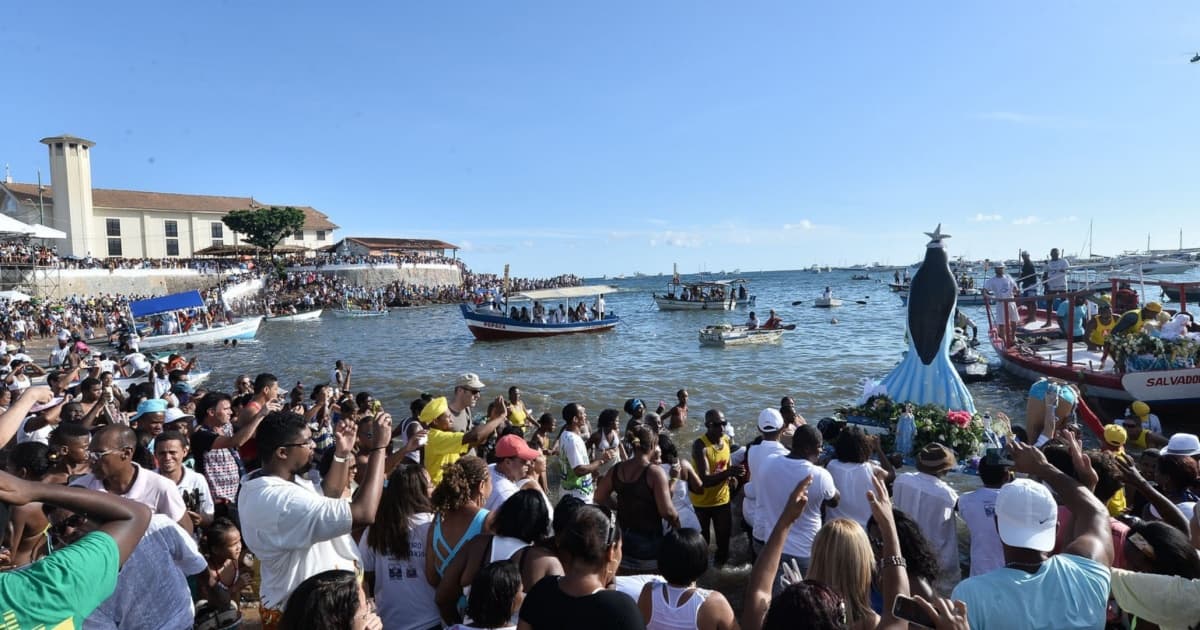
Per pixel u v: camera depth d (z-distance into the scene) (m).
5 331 37.72
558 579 3.11
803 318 49.22
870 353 27.83
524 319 38.56
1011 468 5.08
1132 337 13.70
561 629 2.94
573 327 39.97
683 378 22.34
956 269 71.19
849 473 5.41
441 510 4.08
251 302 62.94
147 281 59.44
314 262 80.81
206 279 64.38
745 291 59.91
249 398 9.79
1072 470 4.96
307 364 29.59
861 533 3.46
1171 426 13.45
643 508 5.51
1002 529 3.30
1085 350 19.23
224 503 6.39
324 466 5.61
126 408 10.49
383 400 20.27
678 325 46.88
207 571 4.47
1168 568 3.49
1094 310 20.66
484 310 40.50
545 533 4.02
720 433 7.12
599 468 7.83
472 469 4.10
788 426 8.71
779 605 2.73
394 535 4.24
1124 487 6.12
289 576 3.55
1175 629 3.23
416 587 4.25
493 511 4.14
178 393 11.67
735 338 31.67
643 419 8.61
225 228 82.75
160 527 3.74
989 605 3.06
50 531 3.98
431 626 4.21
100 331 44.84
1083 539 3.38
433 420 6.54
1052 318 25.33
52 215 67.06
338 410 10.67
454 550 4.02
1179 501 5.30
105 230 71.94
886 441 10.12
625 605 2.97
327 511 3.49
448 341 39.75
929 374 12.43
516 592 3.36
